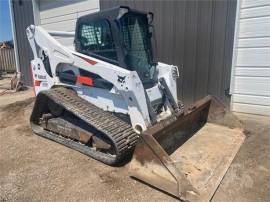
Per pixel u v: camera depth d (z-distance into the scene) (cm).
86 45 386
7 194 276
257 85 502
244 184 288
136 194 273
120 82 334
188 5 550
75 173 317
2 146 404
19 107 628
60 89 413
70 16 803
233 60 514
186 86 582
